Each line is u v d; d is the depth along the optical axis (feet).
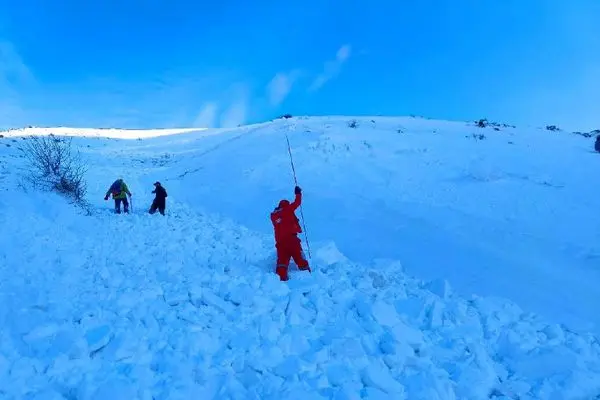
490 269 28.84
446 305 21.29
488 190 49.96
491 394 14.84
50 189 47.42
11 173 52.21
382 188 54.03
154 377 14.11
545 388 14.80
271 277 23.17
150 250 31.78
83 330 17.07
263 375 14.47
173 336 16.81
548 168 59.36
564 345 18.49
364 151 73.72
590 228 36.94
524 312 22.15
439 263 30.53
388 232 38.22
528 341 18.37
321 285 23.27
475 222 39.83
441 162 65.41
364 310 19.93
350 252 34.32
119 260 28.40
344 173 62.34
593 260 30.14
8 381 13.28
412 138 84.64
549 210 42.39
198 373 14.30
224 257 30.19
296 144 82.17
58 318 18.02
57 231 32.60
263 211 50.57
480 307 21.76
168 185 71.92
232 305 20.57
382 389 13.85
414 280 26.94
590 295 24.57
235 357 15.58
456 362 16.08
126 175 80.28
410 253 32.83
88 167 82.28
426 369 15.37
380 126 102.06
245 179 66.95
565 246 33.06
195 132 150.61
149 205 59.98
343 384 13.80
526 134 95.86
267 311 19.92
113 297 20.89
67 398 13.09
